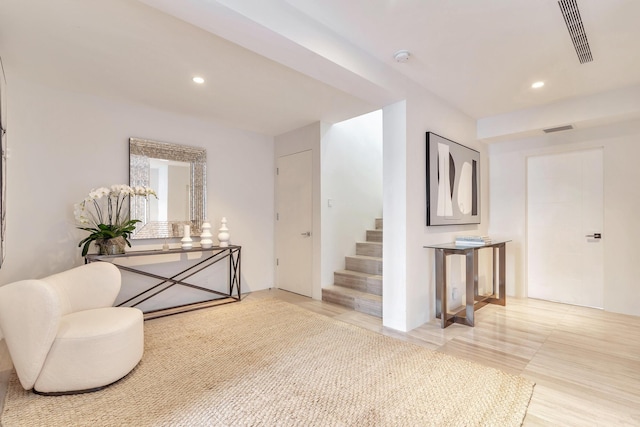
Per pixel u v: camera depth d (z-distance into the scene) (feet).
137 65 8.50
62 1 5.90
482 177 14.12
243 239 14.62
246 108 11.83
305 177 14.07
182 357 7.70
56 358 6.01
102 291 7.95
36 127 9.54
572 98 11.09
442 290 9.92
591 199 12.13
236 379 6.64
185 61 8.29
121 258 11.09
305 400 5.85
